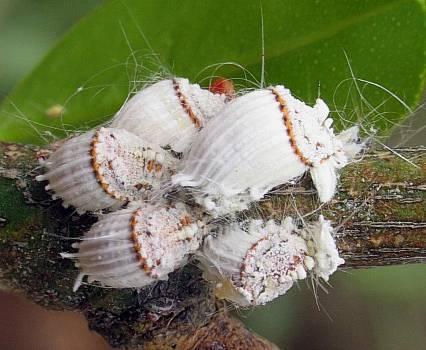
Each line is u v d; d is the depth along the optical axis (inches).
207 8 4.1
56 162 3.5
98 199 3.5
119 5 4.1
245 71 4.1
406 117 4.0
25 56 5.4
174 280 3.7
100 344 6.4
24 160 3.7
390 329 6.3
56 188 3.6
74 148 3.5
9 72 5.4
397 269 6.2
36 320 6.3
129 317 3.8
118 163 3.5
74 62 4.1
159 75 4.1
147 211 3.5
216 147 3.5
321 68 4.0
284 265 3.6
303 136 3.5
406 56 4.0
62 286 3.7
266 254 3.5
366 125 3.9
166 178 3.6
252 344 3.8
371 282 6.3
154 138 3.6
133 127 3.6
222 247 3.6
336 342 6.4
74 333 6.4
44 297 3.8
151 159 3.6
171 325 3.8
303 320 6.3
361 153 3.7
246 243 3.5
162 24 4.1
